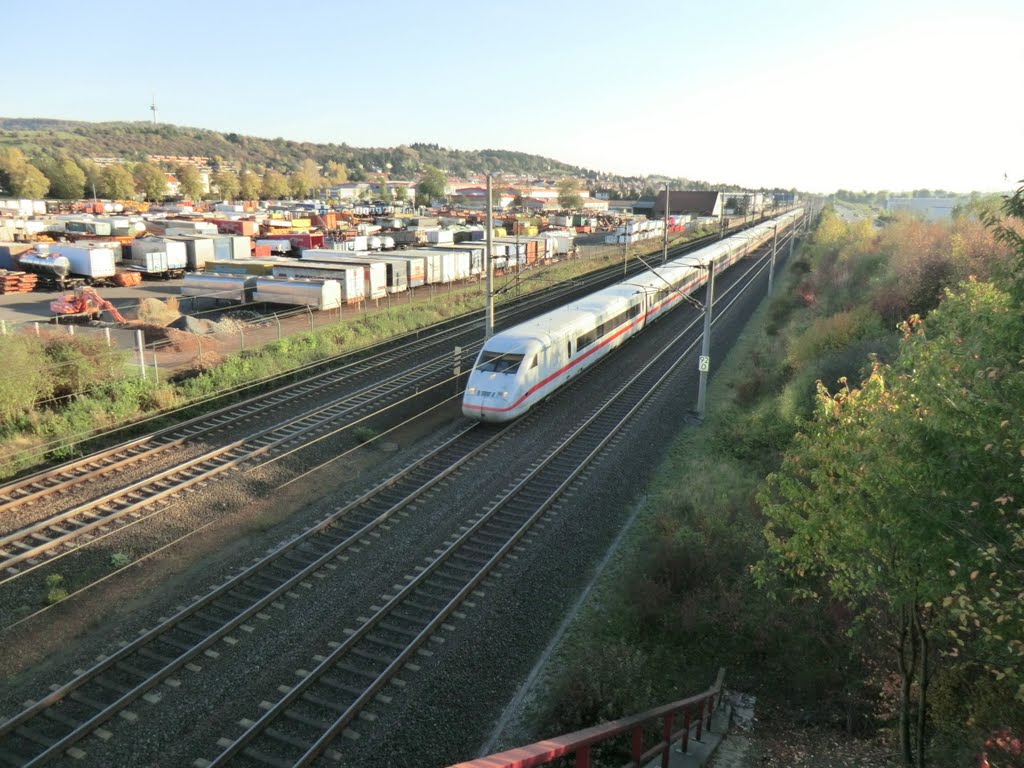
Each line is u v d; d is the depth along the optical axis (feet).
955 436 21.65
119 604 44.50
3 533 52.60
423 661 39.96
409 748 33.63
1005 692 30.45
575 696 35.63
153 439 72.28
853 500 27.02
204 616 43.37
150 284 179.42
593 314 104.17
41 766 31.48
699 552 49.44
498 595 47.09
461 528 55.98
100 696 36.24
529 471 67.97
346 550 52.01
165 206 456.45
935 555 21.76
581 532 56.85
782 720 36.45
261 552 51.37
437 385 97.91
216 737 33.65
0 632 41.27
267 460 68.85
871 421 27.58
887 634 34.50
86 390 81.97
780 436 75.61
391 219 371.35
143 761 32.12
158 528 54.29
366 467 68.90
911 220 182.91
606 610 46.03
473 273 203.62
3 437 69.92
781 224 431.02
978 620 22.22
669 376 108.17
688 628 43.32
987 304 28.14
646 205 612.70
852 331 101.45
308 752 32.32
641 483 67.87
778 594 45.34
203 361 95.66
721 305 174.19
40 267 163.94
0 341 76.07
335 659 39.29
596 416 85.35
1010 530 20.15
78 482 61.36
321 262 166.40
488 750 33.88
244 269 162.61
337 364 107.55
